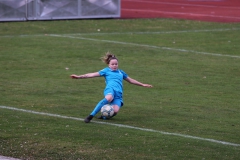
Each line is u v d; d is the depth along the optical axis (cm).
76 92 3622
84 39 6078
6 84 3834
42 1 7656
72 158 2261
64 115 2992
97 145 2436
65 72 4328
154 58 5031
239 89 3816
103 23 7500
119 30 6881
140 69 4503
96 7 7994
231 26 7425
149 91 3697
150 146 2442
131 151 2364
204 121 2931
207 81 4075
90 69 4475
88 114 3027
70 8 7838
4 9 7419
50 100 3362
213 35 6538
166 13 9019
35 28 6888
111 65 2944
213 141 2555
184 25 7425
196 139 2578
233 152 2391
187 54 5269
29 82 3919
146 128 2759
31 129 2675
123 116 3000
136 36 6388
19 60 4788
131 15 8606
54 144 2438
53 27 7025
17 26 7019
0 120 2839
